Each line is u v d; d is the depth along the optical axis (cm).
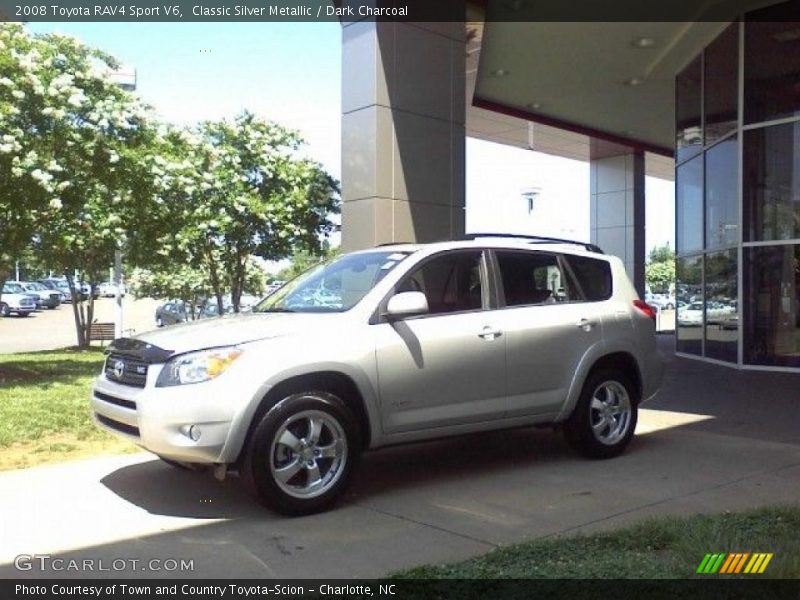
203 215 1958
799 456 721
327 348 554
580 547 448
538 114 2200
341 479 556
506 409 644
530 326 661
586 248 752
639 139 2552
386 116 1186
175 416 513
